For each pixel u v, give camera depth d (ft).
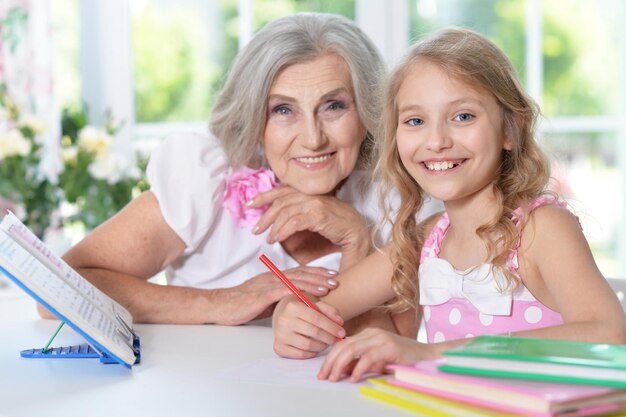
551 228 4.64
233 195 6.23
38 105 11.29
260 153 6.35
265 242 6.30
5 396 3.98
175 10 12.02
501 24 11.41
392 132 5.29
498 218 4.79
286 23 5.90
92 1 12.08
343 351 4.01
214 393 3.92
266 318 6.04
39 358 4.71
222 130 6.19
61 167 11.35
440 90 4.70
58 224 10.00
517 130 4.90
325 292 5.45
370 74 5.89
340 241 6.10
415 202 5.41
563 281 4.43
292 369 4.34
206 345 5.02
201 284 6.40
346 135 5.90
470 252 5.03
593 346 3.48
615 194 11.59
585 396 3.06
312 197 6.06
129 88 12.13
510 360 3.27
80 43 12.11
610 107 11.49
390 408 3.56
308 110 5.79
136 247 6.06
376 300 5.51
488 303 4.86
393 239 5.41
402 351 3.96
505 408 3.14
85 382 4.19
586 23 11.37
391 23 11.48
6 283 8.43
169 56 12.08
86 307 4.44
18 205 9.78
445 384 3.40
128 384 4.13
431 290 5.12
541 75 11.39
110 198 9.70
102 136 9.64
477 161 4.72
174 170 6.17
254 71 5.84
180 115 12.16
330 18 6.02
